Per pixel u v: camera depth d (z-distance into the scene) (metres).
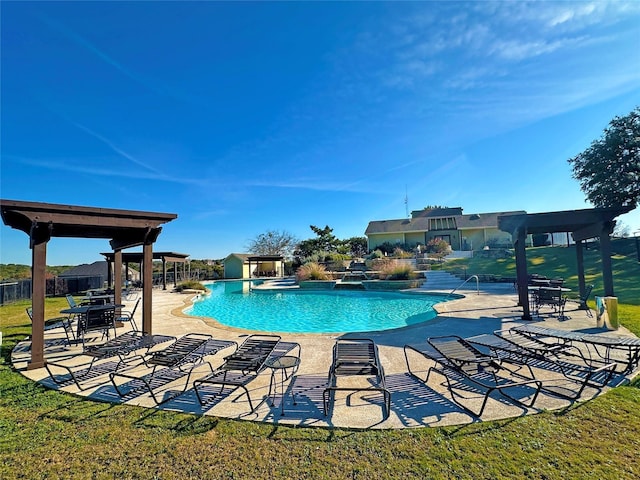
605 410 3.48
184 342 5.40
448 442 2.97
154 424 3.40
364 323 11.07
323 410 3.68
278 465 2.70
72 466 2.73
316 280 21.47
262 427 3.32
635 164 21.78
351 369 4.05
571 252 23.12
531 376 4.49
